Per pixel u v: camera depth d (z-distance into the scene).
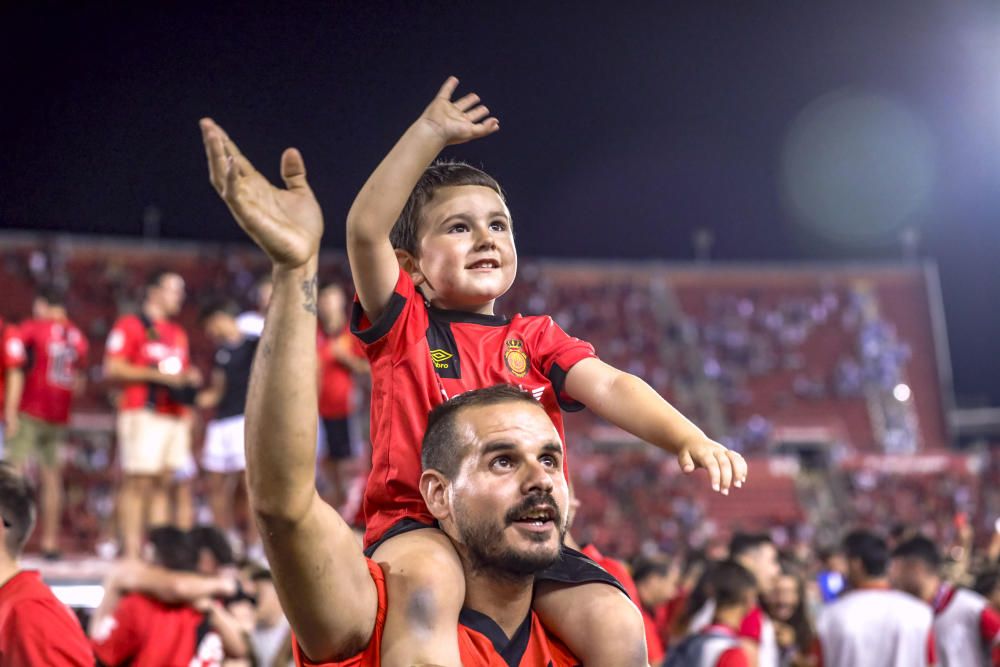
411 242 2.79
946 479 31.81
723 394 35.72
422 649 2.15
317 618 2.12
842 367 36.81
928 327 38.03
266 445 2.01
